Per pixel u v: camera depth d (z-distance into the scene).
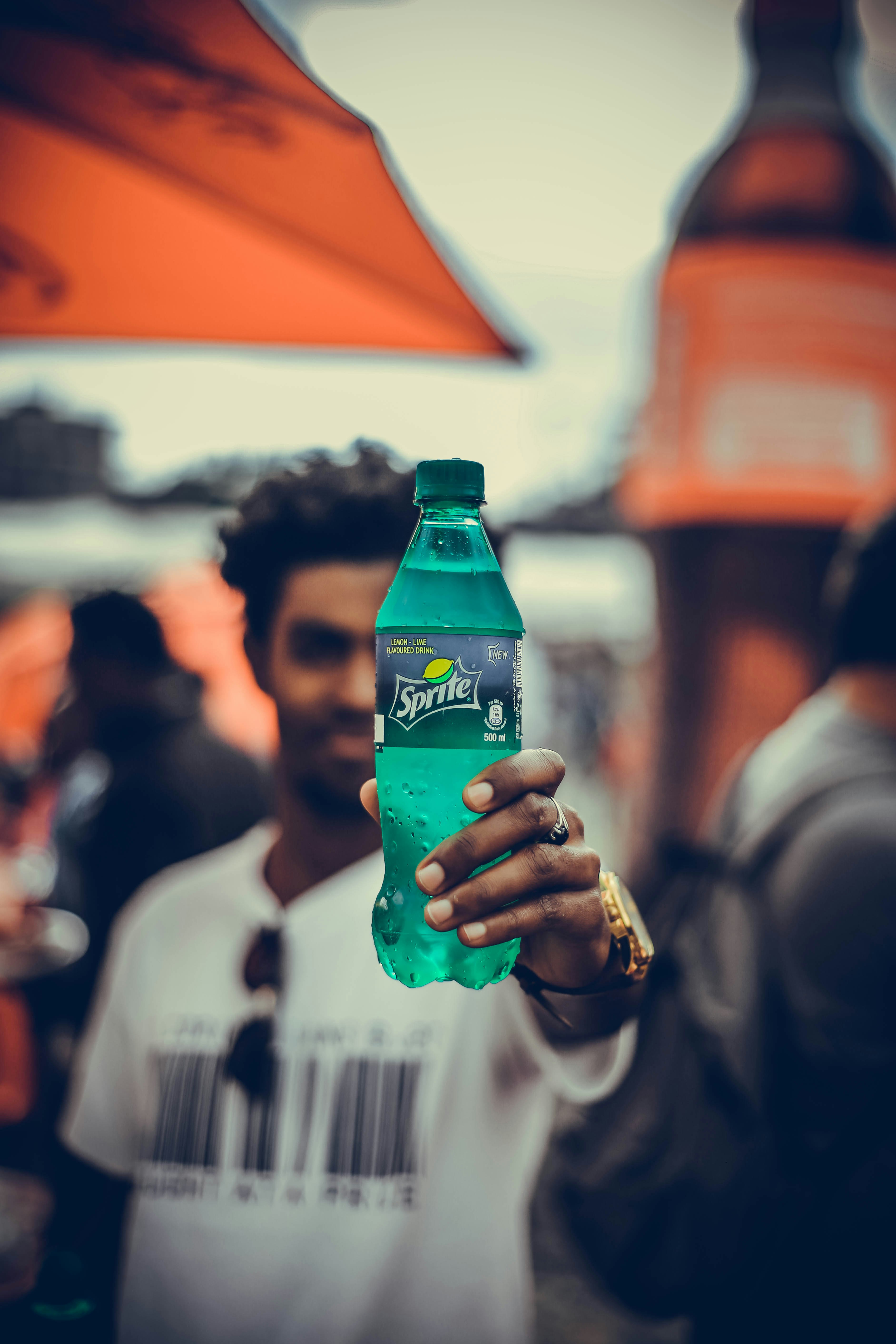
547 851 0.76
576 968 0.84
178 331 1.91
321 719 1.29
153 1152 1.32
